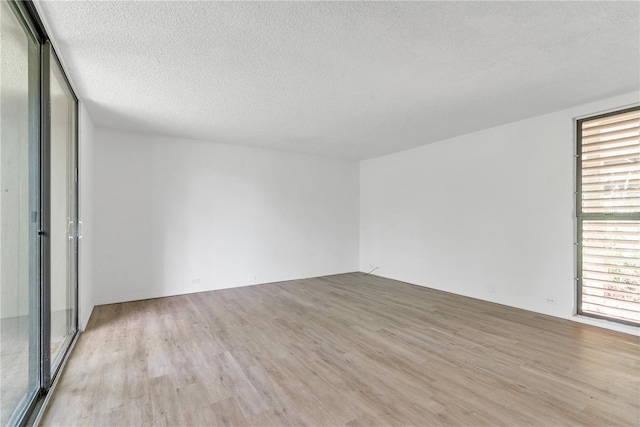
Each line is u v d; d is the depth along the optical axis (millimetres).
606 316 3451
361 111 3703
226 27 2045
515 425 1831
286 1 1791
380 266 6371
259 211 5605
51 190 2217
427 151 5375
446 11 1890
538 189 3926
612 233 3412
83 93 3086
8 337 1717
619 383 2275
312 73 2715
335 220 6570
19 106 1820
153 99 3281
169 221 4770
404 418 1896
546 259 3859
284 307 4191
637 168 3246
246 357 2707
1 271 1638
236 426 1828
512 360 2641
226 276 5262
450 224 5004
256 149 5582
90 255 3842
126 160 4461
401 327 3438
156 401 2062
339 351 2828
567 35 2148
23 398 1885
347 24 2020
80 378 2344
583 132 3617
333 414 1937
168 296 4727
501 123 4223
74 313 3189
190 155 4953
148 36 2137
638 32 2111
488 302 4418
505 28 2070
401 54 2404
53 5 1791
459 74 2752
